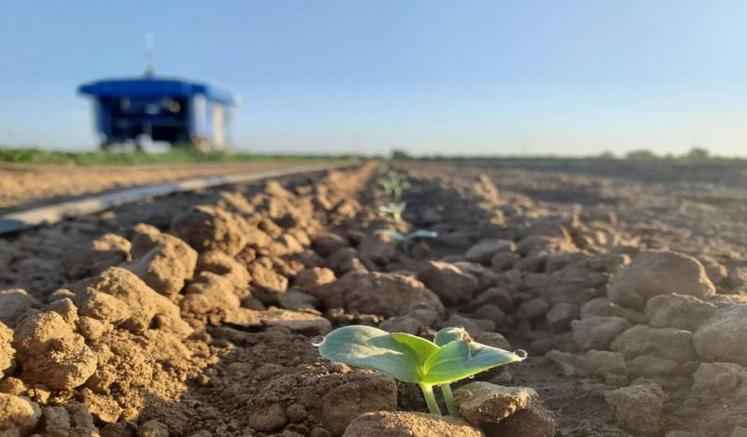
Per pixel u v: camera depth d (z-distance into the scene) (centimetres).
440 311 34
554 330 33
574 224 55
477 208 84
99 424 19
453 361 18
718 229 77
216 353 26
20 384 19
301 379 22
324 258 50
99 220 67
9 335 20
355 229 65
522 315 35
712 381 22
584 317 32
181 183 119
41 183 111
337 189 125
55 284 38
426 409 22
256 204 67
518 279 40
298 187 113
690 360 25
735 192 151
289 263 44
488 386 20
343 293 35
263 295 36
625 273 33
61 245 52
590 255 43
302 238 52
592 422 22
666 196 134
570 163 401
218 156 346
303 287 38
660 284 31
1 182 103
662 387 24
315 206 83
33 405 18
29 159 162
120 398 20
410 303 34
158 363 23
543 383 26
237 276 36
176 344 25
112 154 230
